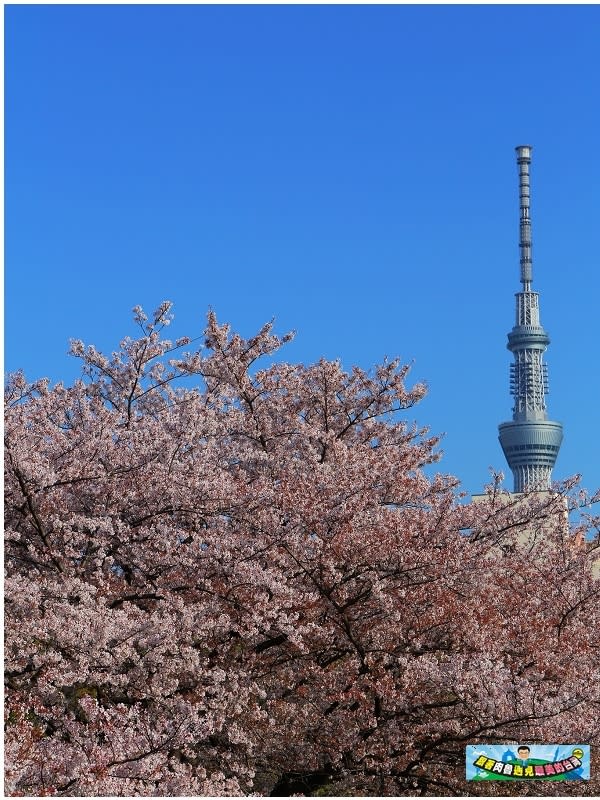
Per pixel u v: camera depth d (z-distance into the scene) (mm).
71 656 13891
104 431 16812
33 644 13578
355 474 17812
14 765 11938
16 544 16484
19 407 17719
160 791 12938
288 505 16906
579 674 16312
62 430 19250
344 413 23219
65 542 16312
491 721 15094
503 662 16547
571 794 15750
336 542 16578
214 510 17000
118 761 12594
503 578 19828
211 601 15914
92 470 16312
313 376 23078
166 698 14906
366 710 15742
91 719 13164
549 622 18109
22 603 13531
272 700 16172
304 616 16938
